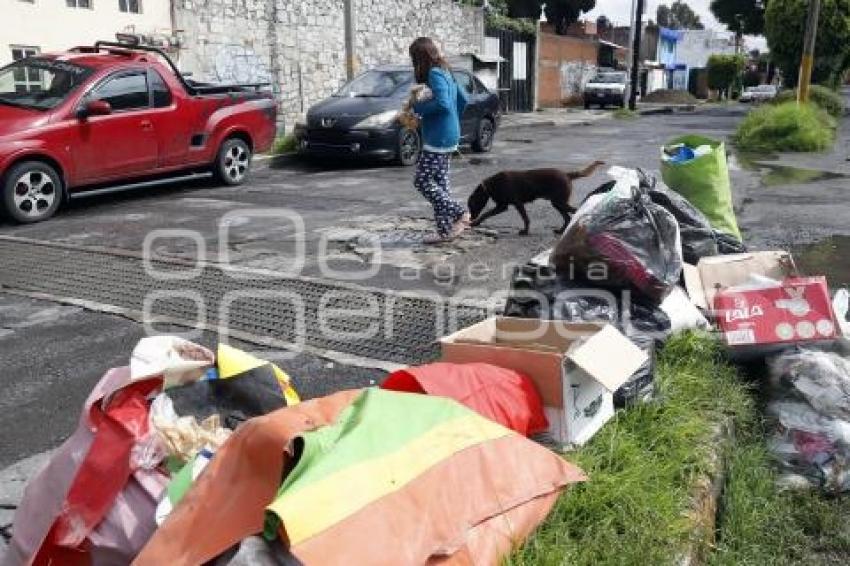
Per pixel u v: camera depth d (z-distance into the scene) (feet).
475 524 7.36
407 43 63.36
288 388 10.19
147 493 7.93
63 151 27.86
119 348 15.55
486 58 67.62
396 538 6.66
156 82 31.40
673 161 19.31
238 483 7.11
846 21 71.41
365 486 6.84
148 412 8.57
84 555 7.91
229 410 9.34
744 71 185.88
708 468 10.38
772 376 12.67
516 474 7.98
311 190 34.22
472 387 9.54
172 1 42.96
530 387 10.04
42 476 8.50
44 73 29.81
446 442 7.73
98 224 26.99
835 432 11.85
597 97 107.14
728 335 12.91
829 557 10.50
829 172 40.40
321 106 41.75
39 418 12.66
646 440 10.68
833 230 25.80
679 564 8.49
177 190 34.27
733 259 14.96
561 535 8.35
